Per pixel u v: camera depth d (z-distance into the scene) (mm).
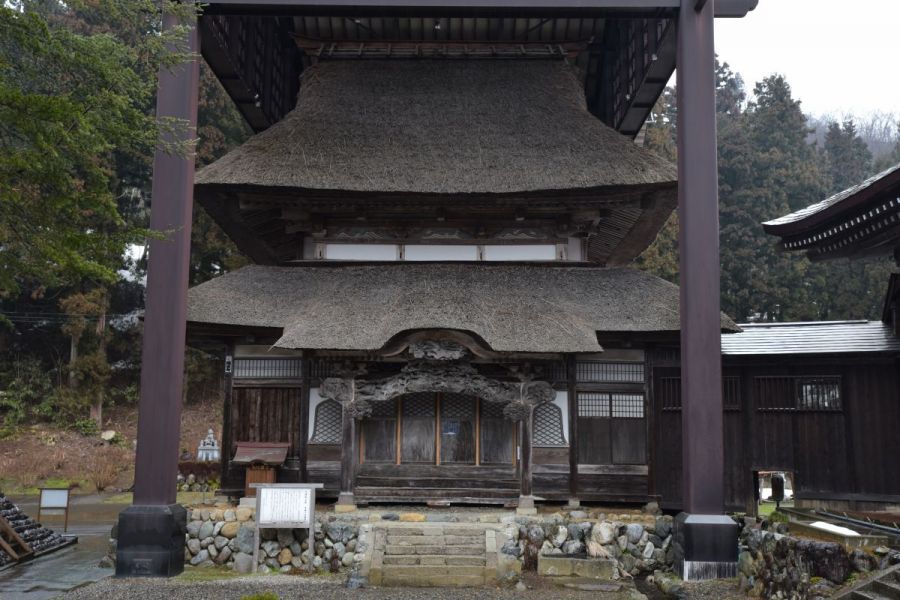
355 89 21219
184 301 14523
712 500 13906
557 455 16938
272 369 17359
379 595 12039
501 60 22422
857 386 16734
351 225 19469
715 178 14789
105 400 40844
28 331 41875
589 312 17125
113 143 10266
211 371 42594
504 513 15344
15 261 9438
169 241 14320
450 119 20375
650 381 17188
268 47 23328
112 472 33875
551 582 13031
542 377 17016
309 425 17094
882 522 11961
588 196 18000
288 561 14062
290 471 16969
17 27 8797
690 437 14117
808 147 52938
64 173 9117
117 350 43344
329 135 19375
